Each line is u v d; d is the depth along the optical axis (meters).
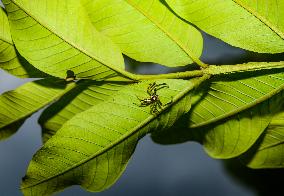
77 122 0.51
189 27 0.52
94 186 0.52
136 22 0.51
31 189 0.51
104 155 0.51
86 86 0.52
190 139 0.55
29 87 0.53
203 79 0.52
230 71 0.52
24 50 0.51
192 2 0.51
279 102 0.53
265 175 0.94
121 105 0.51
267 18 0.51
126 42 0.52
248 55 0.71
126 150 0.51
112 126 0.51
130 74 0.51
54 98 0.53
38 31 0.51
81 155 0.51
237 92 0.53
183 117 0.54
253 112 0.53
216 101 0.53
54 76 0.51
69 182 0.52
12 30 0.50
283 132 0.55
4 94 0.54
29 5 0.50
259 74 0.52
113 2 0.51
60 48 0.51
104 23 0.51
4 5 0.50
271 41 0.51
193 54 0.52
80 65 0.51
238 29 0.51
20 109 0.54
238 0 0.51
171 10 0.51
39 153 0.51
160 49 0.52
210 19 0.51
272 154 0.56
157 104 0.51
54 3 0.51
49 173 0.51
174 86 0.51
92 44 0.51
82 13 0.51
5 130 0.55
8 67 0.52
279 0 0.51
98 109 0.51
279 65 0.52
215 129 0.54
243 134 0.54
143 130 0.51
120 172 0.52
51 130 0.54
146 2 0.51
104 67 0.51
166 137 0.56
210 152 0.55
